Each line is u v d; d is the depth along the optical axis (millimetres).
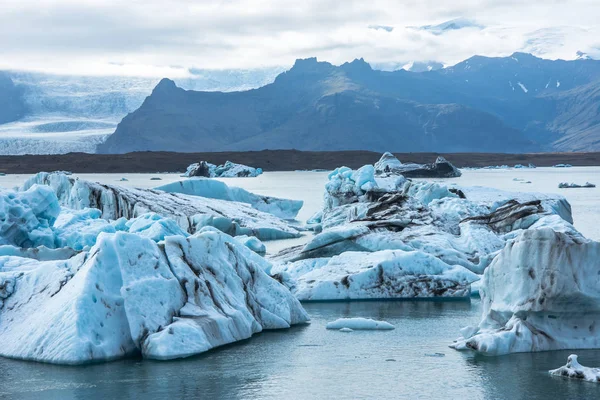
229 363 15141
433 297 23047
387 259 23531
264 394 13219
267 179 135750
